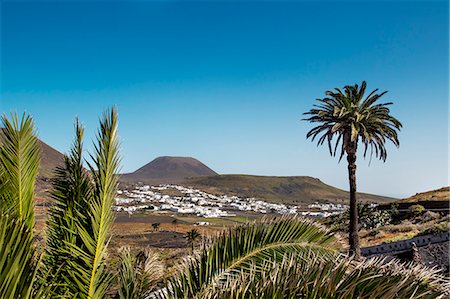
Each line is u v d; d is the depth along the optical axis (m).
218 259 3.73
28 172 3.82
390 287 2.55
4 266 2.06
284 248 3.86
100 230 3.30
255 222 3.94
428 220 39.84
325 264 2.90
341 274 2.71
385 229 35.91
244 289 2.84
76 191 3.76
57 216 3.81
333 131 20.92
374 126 21.42
